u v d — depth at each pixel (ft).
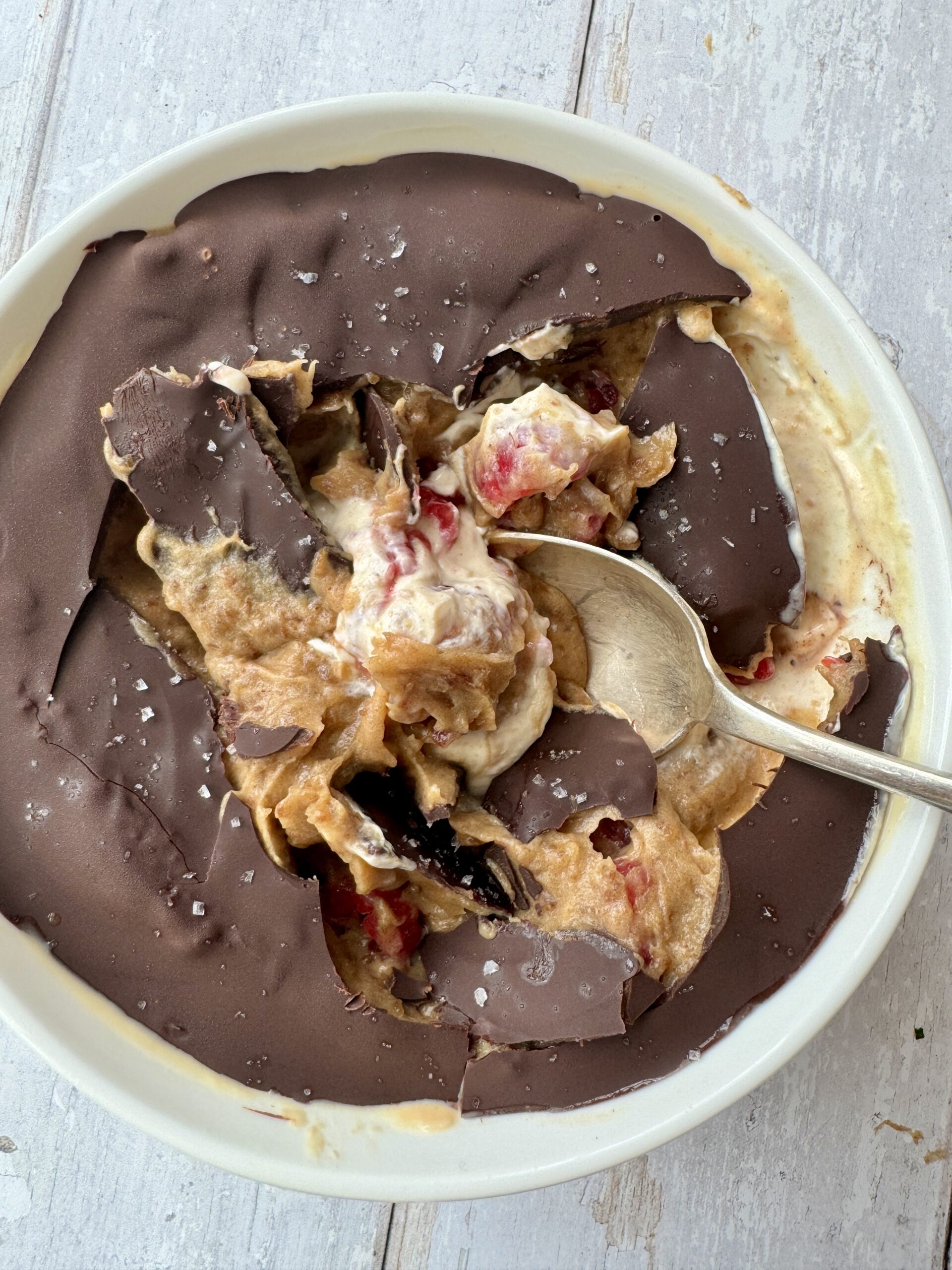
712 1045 0.72
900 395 0.74
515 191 0.73
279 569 0.71
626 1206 0.86
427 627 0.69
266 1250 0.86
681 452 0.74
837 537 0.79
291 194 0.73
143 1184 0.87
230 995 0.72
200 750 0.71
